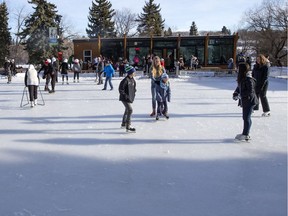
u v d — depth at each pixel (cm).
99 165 581
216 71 3156
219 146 705
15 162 598
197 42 3409
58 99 1510
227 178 520
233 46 3381
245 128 739
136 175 532
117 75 3194
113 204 428
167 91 986
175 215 398
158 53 3481
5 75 3281
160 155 639
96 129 871
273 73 3300
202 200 440
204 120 997
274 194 460
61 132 838
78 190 472
